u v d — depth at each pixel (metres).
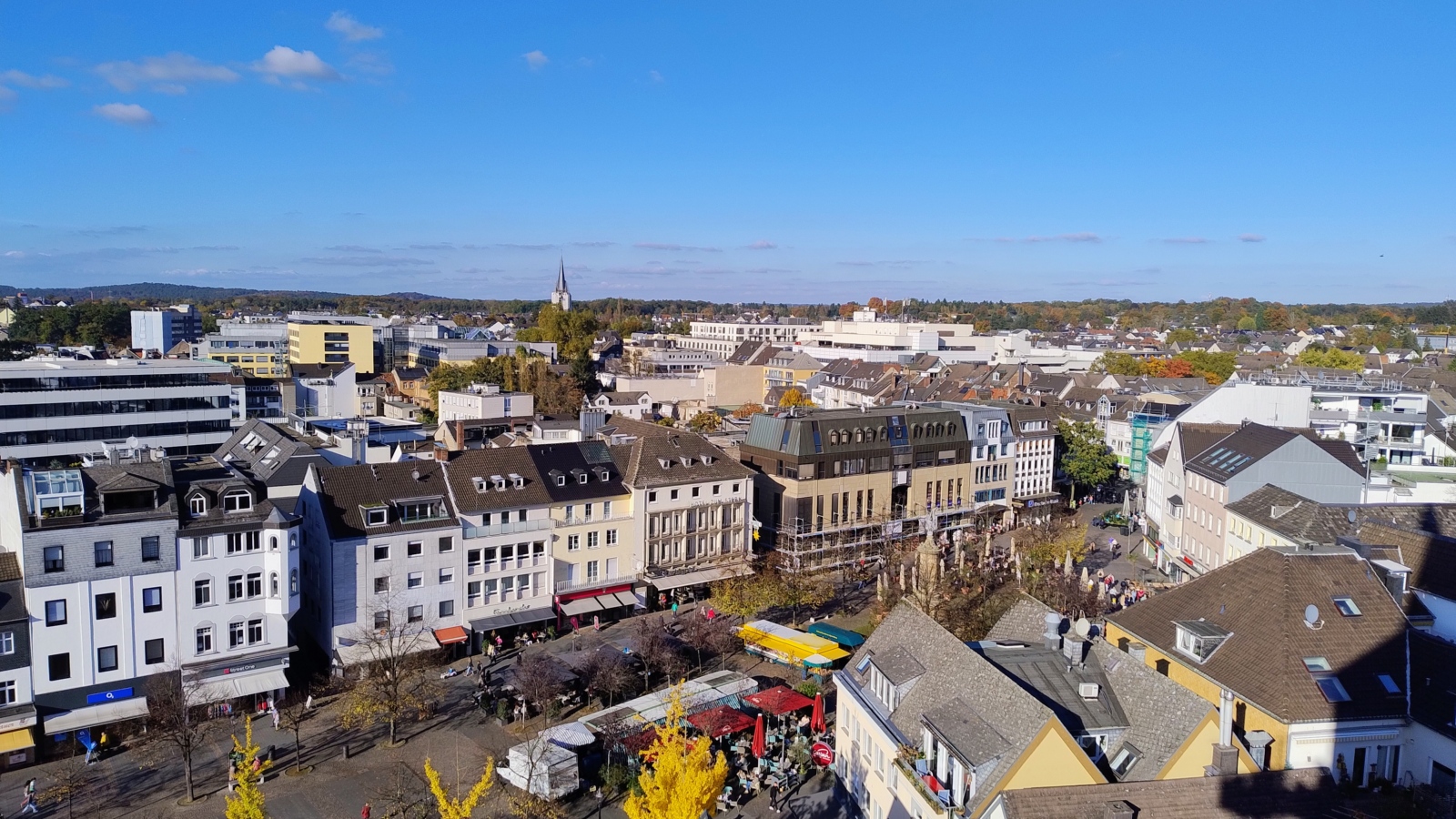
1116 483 179.50
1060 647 54.62
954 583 99.12
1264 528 91.75
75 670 68.50
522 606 93.38
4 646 65.81
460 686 81.50
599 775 65.94
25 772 65.44
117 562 69.75
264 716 75.19
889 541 128.50
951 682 50.69
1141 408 176.62
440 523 87.62
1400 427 125.69
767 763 66.12
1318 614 56.06
